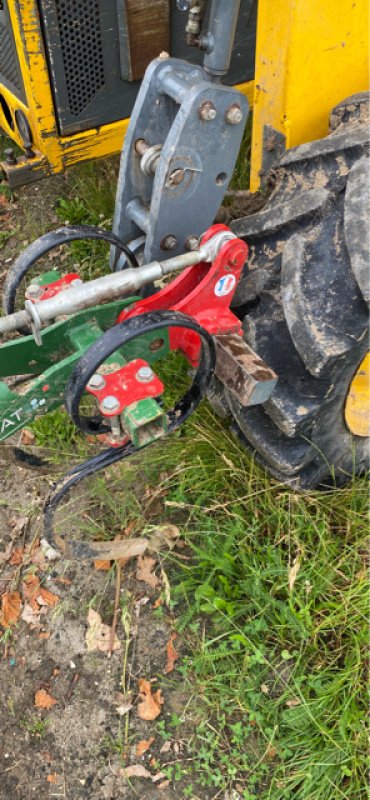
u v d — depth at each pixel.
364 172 0.93
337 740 0.95
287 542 1.12
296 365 1.01
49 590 1.18
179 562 1.15
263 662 1.01
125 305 0.94
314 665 1.04
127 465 1.27
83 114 1.38
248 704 1.01
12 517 1.27
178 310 0.94
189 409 0.97
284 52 0.97
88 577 1.19
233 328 0.97
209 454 1.24
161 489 1.23
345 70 1.04
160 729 1.02
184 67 0.94
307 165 1.02
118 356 0.89
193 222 1.00
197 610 1.09
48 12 1.21
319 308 0.94
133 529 1.22
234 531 1.12
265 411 1.05
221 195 0.99
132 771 0.99
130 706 1.05
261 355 1.03
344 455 1.16
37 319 0.81
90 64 1.32
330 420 1.06
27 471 1.33
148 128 0.97
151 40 1.35
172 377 1.36
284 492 1.18
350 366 0.97
